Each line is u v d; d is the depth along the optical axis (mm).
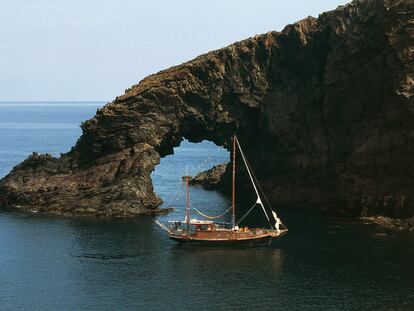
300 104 139500
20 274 87062
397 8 119188
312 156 138000
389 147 122312
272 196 139750
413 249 97938
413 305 75938
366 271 87938
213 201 140500
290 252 97562
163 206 133500
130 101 137250
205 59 141875
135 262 92500
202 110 141625
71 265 90875
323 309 74938
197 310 74625
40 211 126188
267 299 78000
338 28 130750
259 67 142375
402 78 117688
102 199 124812
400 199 116062
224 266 90938
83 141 140375
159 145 137250
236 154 151250
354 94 129375
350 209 124750
